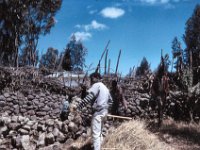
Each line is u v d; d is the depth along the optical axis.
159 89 13.13
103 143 7.45
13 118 8.25
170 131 11.43
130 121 8.20
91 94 7.06
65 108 12.55
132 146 7.51
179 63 16.70
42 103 16.27
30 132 8.14
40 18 32.16
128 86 16.75
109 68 17.00
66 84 18.75
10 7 30.92
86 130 8.88
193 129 11.90
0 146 7.62
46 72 20.11
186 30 33.59
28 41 27.58
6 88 17.88
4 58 30.41
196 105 15.12
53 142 7.96
